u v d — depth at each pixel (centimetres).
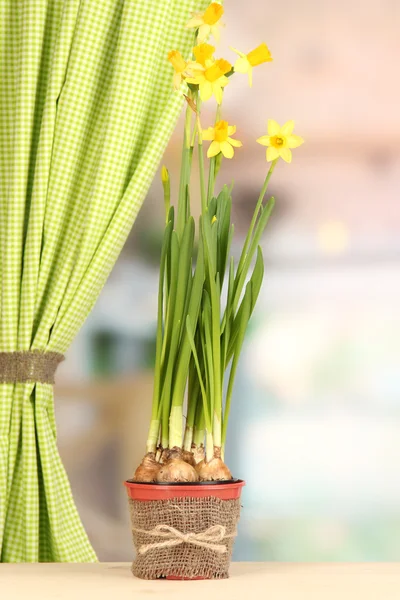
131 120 161
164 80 165
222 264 141
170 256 141
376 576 136
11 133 164
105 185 160
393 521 171
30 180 164
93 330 173
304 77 175
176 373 137
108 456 172
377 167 174
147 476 133
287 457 172
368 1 175
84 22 162
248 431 172
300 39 175
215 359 136
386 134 174
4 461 156
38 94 165
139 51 161
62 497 159
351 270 173
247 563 147
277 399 172
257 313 173
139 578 134
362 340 173
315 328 173
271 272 174
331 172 174
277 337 173
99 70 164
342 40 175
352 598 125
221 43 175
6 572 141
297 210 174
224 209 141
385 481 171
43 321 159
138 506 132
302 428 172
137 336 173
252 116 175
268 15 175
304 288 173
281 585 130
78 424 172
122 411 172
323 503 171
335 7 175
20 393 158
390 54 175
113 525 171
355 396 172
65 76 162
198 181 173
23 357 158
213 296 136
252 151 174
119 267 174
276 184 174
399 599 125
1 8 164
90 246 160
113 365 173
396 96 175
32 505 156
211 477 132
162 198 174
